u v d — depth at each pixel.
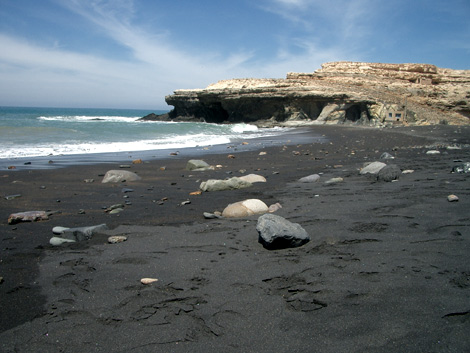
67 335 2.41
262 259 3.57
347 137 23.12
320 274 3.13
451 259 3.21
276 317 2.51
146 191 7.53
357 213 4.93
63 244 4.22
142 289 3.03
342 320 2.40
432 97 45.44
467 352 1.98
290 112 45.44
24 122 32.03
